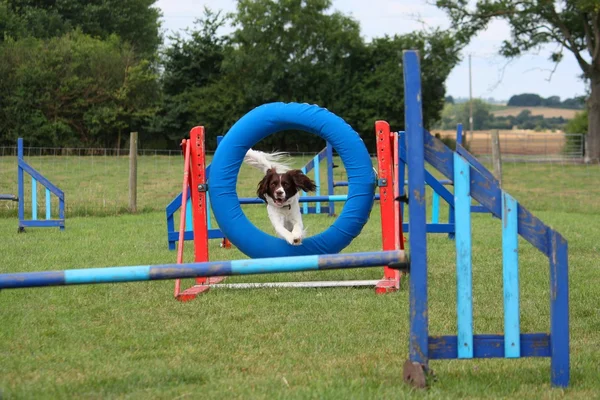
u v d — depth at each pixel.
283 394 3.79
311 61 41.19
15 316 5.83
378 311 5.98
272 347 4.96
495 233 10.82
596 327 5.48
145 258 8.55
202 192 7.25
